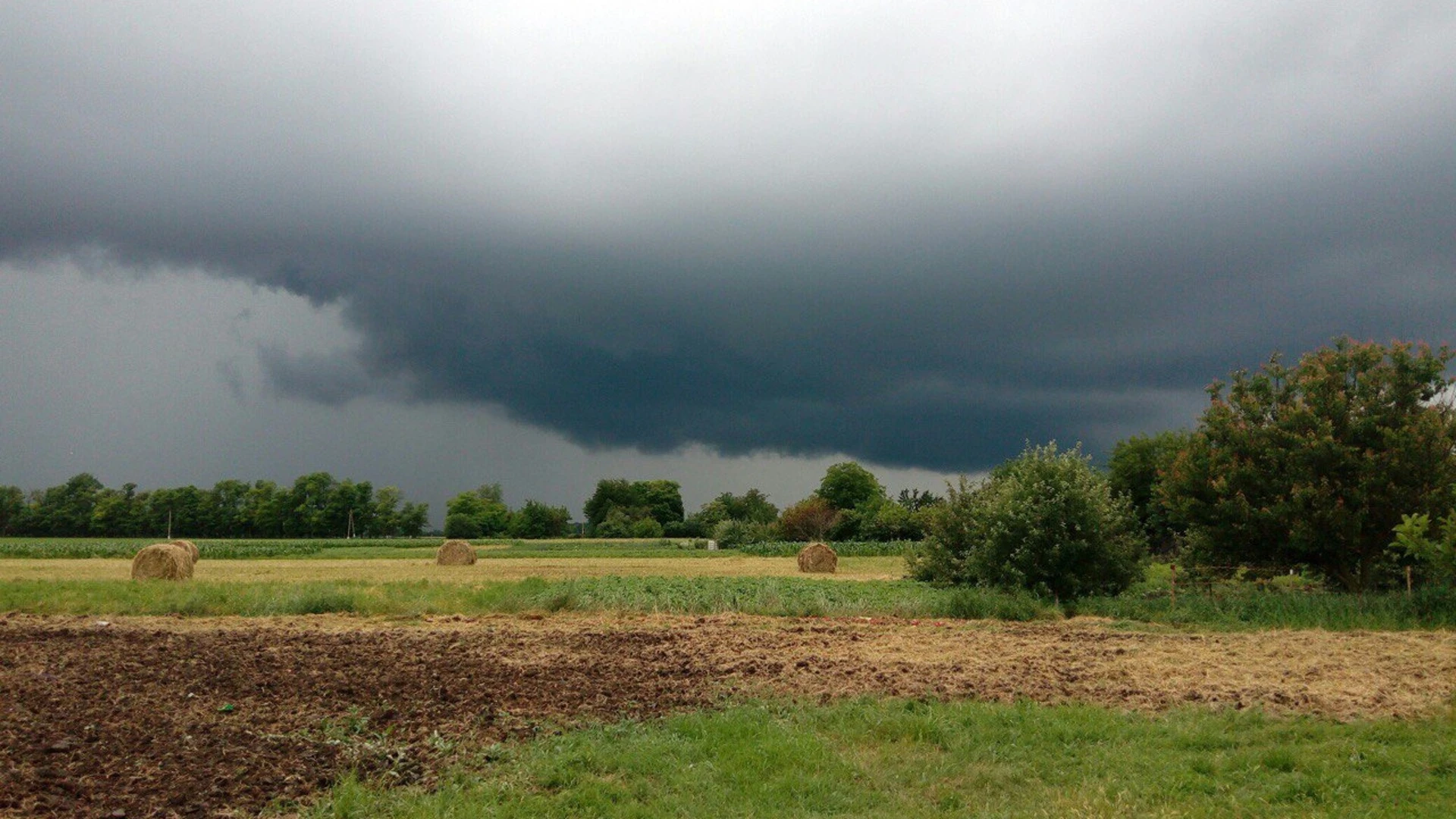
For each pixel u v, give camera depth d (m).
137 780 8.32
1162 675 14.17
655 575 39.91
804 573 43.00
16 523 150.38
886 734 10.58
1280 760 9.22
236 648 16.97
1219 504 24.70
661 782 8.82
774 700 12.26
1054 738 10.30
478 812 7.70
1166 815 7.78
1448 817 7.62
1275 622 21.30
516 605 24.58
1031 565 25.62
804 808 8.09
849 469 123.19
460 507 159.50
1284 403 25.59
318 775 8.66
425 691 12.84
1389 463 22.95
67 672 13.89
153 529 151.38
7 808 7.35
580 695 12.68
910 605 23.83
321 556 65.31
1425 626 20.33
